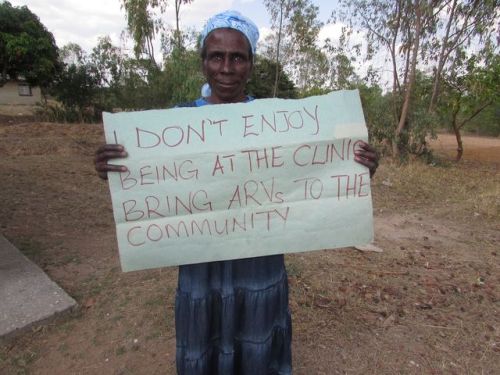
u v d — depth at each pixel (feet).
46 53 61.52
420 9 33.76
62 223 15.01
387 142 37.96
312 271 11.28
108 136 4.72
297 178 5.01
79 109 61.93
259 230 5.06
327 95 4.92
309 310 9.22
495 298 10.34
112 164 4.75
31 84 65.46
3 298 9.05
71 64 61.52
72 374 7.20
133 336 8.15
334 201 5.07
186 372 5.31
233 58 4.56
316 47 49.96
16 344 7.88
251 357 5.35
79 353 7.69
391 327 8.77
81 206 17.20
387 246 14.01
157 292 9.81
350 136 4.93
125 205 4.85
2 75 63.41
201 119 4.83
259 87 67.56
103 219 15.70
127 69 54.13
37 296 9.19
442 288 10.74
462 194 22.56
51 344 7.93
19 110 73.77
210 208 4.97
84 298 9.57
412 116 38.09
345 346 8.03
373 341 8.24
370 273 11.50
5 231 13.83
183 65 37.37
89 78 59.93
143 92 51.16
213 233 5.02
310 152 4.95
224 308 5.14
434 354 7.94
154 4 44.68
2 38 56.75
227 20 4.46
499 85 36.32
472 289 10.83
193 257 5.02
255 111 4.88
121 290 9.93
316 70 54.39
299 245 5.13
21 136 34.86
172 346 7.84
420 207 19.77
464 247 14.26
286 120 4.91
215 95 4.91
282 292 5.46
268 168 4.95
